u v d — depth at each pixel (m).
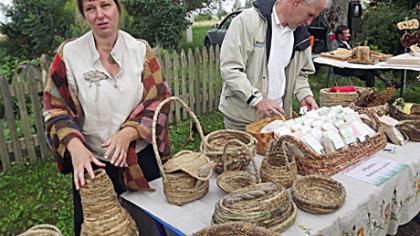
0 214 3.01
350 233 1.37
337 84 6.48
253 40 2.07
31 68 3.83
